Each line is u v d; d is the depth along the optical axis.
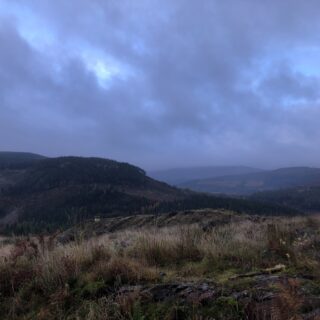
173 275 5.09
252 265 5.42
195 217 16.02
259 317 3.64
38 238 6.99
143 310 4.05
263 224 10.49
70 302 4.46
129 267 4.98
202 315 3.81
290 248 5.95
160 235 7.39
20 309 4.54
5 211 134.62
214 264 5.55
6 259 5.73
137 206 121.25
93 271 5.05
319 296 3.99
